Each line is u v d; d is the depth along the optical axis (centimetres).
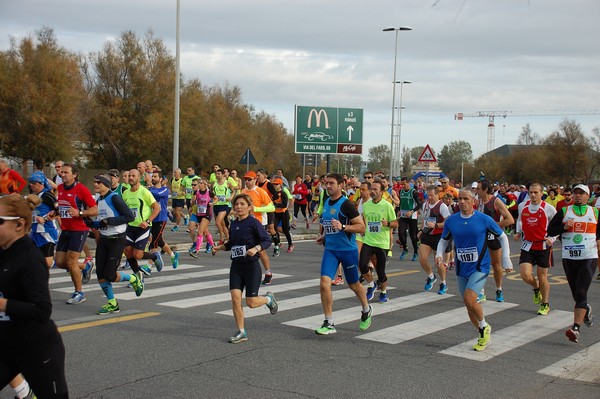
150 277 1203
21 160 4403
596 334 830
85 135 4753
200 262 1421
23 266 376
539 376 640
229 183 1975
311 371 631
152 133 5028
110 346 706
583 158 7625
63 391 395
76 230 935
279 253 1642
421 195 2211
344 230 762
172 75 5106
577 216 815
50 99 4153
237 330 744
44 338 387
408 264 1509
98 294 1018
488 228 726
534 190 943
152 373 612
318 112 3017
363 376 620
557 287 1219
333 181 775
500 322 891
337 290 1106
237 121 6950
